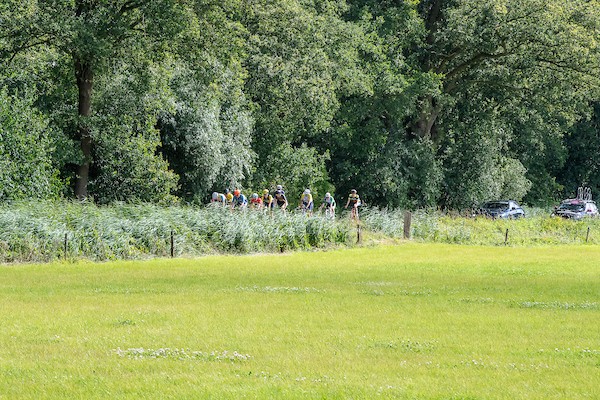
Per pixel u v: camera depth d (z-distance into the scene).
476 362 46.75
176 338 53.09
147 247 128.12
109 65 166.50
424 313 67.81
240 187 191.38
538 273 112.06
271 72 195.75
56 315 63.03
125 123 173.62
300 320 62.31
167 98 169.50
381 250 152.38
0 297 75.00
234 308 68.88
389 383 40.72
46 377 41.25
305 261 125.88
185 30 155.75
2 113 149.00
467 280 99.69
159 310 66.75
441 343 53.28
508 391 39.50
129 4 163.25
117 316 62.91
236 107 190.12
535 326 61.56
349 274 105.19
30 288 82.94
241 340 52.97
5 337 52.91
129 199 166.25
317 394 37.88
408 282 95.62
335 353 48.81
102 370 43.03
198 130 179.88
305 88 197.88
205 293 80.19
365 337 54.91
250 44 190.62
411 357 48.03
